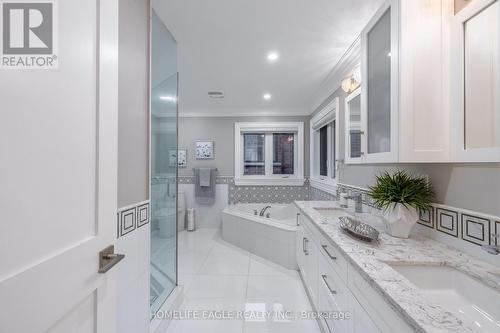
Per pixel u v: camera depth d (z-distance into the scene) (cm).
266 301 209
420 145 116
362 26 179
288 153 450
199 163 450
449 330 59
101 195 78
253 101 383
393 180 139
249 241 331
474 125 103
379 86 143
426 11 115
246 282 244
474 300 88
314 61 236
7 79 49
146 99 146
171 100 207
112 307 85
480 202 103
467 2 107
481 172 102
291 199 439
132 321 130
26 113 53
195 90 328
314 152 413
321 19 171
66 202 63
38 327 55
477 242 103
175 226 217
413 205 129
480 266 95
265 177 446
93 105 75
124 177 123
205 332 171
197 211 448
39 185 55
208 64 244
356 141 224
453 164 117
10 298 48
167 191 202
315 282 180
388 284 80
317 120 373
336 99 278
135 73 133
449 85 114
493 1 94
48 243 58
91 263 73
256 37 195
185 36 194
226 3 154
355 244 121
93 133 75
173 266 213
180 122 448
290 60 234
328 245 145
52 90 59
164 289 195
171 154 210
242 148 451
